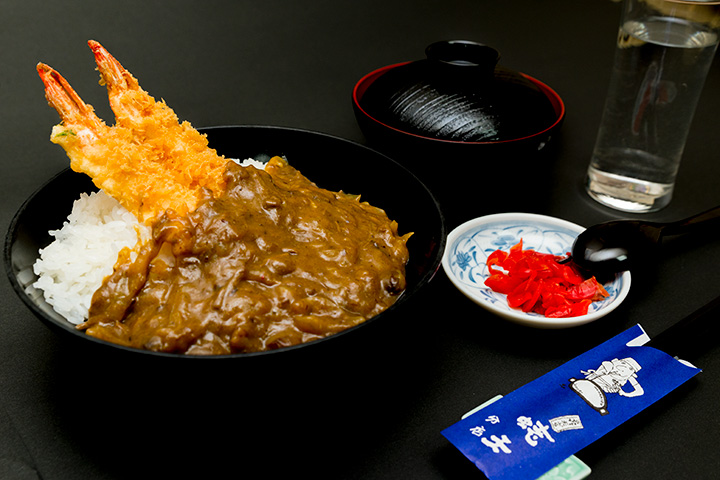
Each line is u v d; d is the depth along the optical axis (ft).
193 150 1.89
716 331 1.94
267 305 1.72
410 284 1.88
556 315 1.94
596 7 3.27
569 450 1.72
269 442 1.75
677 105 2.15
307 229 1.84
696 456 1.76
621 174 2.26
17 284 1.72
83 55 2.73
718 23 2.06
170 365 1.60
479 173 2.13
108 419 1.77
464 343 1.94
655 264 2.14
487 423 1.74
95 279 1.82
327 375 1.69
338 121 2.52
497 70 2.25
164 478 1.70
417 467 1.73
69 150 1.84
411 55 2.86
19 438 1.74
